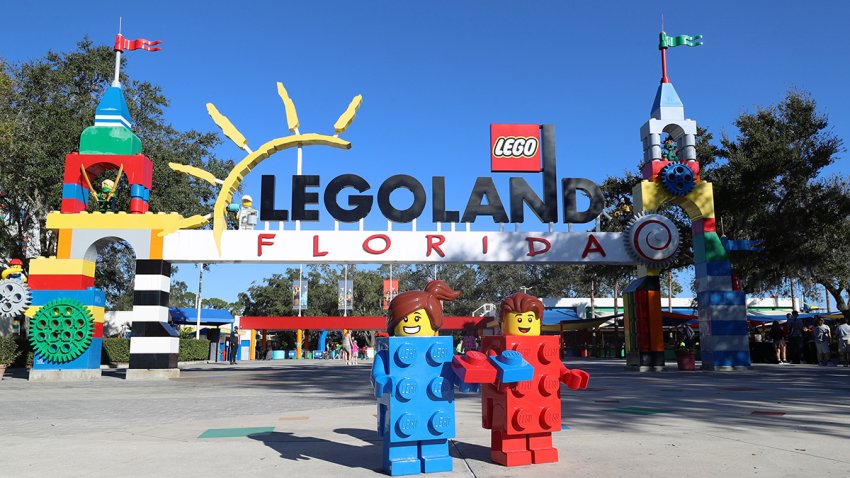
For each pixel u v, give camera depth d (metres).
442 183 20.09
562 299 51.25
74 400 11.52
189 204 29.16
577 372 5.27
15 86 26.81
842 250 28.52
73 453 5.84
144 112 29.45
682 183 19.84
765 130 27.33
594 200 20.59
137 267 18.47
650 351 19.52
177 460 5.49
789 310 48.16
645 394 11.39
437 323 5.32
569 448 5.86
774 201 27.16
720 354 19.19
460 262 19.89
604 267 33.53
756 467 4.92
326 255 19.27
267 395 12.59
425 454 5.02
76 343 17.77
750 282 28.45
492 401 5.48
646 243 19.59
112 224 18.56
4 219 28.52
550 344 5.44
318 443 6.42
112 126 19.20
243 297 65.94
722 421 7.63
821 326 21.53
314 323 30.66
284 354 53.62
